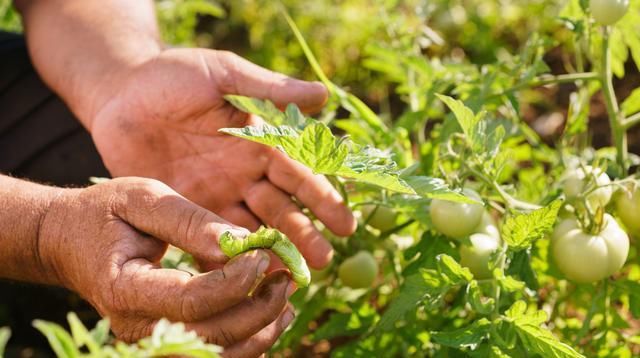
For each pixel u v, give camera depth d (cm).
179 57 108
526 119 165
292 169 104
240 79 106
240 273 84
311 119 98
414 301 96
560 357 92
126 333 88
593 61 109
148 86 108
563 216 101
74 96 115
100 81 112
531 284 99
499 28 196
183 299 84
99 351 72
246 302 86
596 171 101
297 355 127
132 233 89
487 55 192
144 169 110
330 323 109
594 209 99
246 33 207
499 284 96
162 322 73
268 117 99
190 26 172
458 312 107
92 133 113
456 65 119
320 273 109
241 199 108
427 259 103
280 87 105
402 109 179
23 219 91
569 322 112
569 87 176
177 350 73
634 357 105
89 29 116
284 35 195
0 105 127
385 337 107
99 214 89
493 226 102
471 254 100
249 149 106
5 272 95
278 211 105
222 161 107
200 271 99
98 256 88
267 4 197
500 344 93
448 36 193
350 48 188
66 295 136
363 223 107
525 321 93
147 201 89
